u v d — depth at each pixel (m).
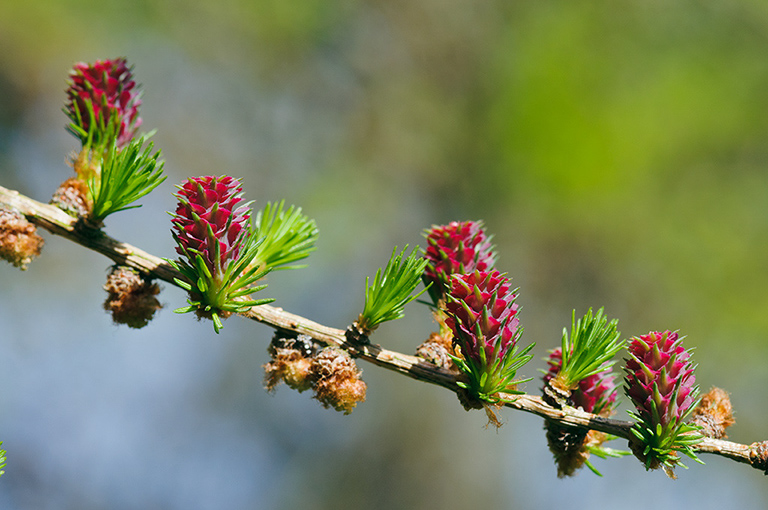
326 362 1.82
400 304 1.87
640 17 7.95
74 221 1.91
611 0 7.97
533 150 7.65
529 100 7.74
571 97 7.64
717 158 7.82
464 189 8.36
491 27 8.38
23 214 1.89
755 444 1.82
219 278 1.75
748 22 7.96
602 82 7.73
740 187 7.84
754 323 7.68
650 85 7.78
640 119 7.56
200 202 1.74
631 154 7.47
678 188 7.79
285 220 2.07
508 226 8.10
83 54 7.20
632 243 7.81
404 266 1.86
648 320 7.97
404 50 8.65
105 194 1.87
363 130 8.68
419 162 8.58
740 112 7.75
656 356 1.75
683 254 7.80
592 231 7.80
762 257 7.77
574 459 1.96
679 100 7.65
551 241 7.97
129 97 2.08
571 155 7.50
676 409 1.73
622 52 7.87
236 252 1.77
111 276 1.91
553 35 7.90
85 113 2.05
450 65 8.51
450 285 1.83
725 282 7.77
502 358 1.79
